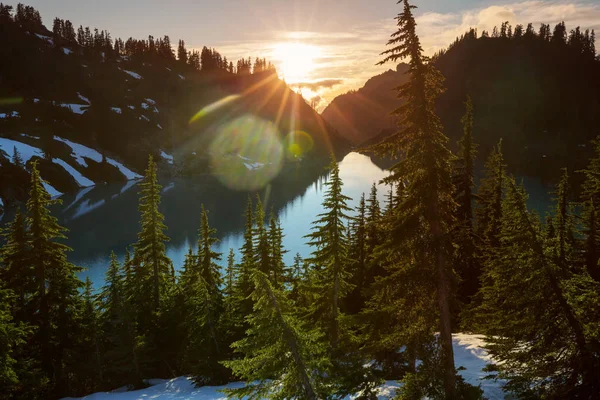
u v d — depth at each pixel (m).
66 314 26.02
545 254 12.25
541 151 169.62
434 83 10.79
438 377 10.50
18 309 25.25
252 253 33.03
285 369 10.51
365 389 11.05
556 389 11.77
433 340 10.93
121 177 186.88
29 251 25.16
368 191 140.12
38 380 21.78
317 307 17.25
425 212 10.95
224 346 24.38
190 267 34.91
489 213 30.25
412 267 11.13
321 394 10.30
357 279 33.00
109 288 28.41
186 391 22.33
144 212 32.00
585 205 25.17
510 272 13.55
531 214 13.05
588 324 11.15
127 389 25.80
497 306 14.95
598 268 19.81
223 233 99.56
